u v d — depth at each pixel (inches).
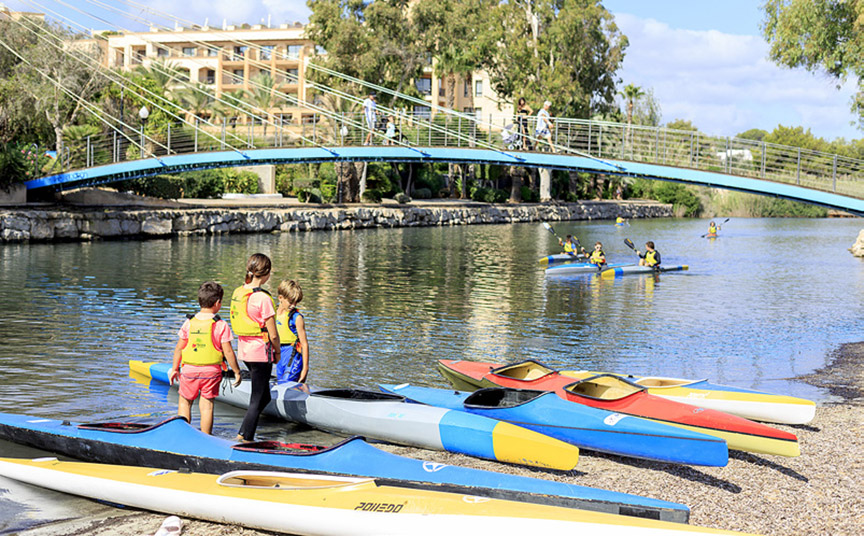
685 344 563.5
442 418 308.7
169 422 282.2
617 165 1362.0
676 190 3245.6
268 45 3267.7
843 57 1178.0
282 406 349.4
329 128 1971.0
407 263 1120.2
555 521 208.8
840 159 1202.0
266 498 232.1
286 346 362.9
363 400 331.0
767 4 1254.9
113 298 717.9
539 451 281.4
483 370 401.4
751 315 700.0
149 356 485.4
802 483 279.7
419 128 1753.2
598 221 2687.0
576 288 881.5
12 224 1261.1
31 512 250.2
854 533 234.5
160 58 2372.0
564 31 2583.7
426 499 223.3
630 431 295.4
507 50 2559.1
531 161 1467.8
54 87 1533.0
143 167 1523.1
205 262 1042.1
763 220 2861.7
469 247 1432.1
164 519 240.8
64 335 545.0
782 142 4626.0
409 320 643.5
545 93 2544.3
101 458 285.6
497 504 220.4
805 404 338.6
